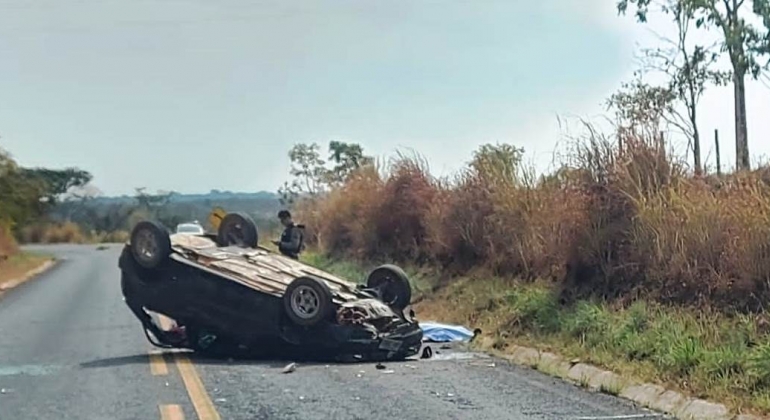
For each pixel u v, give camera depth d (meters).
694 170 17.31
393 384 13.00
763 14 27.20
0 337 18.94
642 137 17.73
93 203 113.19
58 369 14.61
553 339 16.30
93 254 63.38
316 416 10.80
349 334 15.21
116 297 28.80
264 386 12.85
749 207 14.52
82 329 20.28
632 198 17.03
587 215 17.89
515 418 10.66
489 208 23.39
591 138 19.97
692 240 15.30
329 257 36.06
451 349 16.88
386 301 17.23
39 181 67.19
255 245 18.34
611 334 14.97
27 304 26.69
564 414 10.91
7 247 52.06
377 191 31.11
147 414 11.03
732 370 12.08
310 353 15.52
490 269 22.56
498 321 18.78
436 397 11.98
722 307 14.30
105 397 12.13
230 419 10.68
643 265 16.52
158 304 16.19
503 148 25.25
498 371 14.23
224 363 15.23
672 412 11.22
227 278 15.83
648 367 13.13
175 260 16.14
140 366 14.81
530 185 21.84
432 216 26.12
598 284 17.50
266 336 15.58
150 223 16.14
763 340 12.72
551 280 19.30
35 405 11.67
